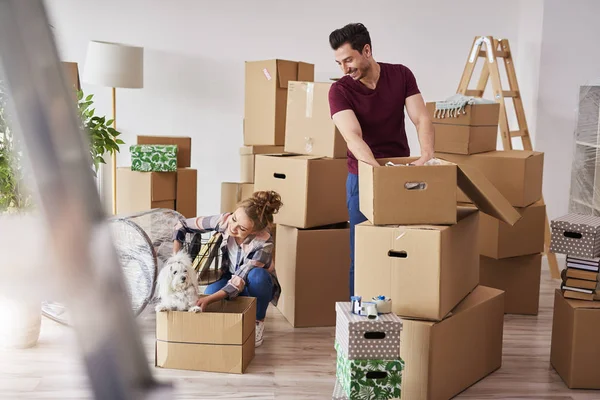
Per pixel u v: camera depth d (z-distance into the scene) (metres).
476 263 3.10
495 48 4.76
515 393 2.84
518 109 4.83
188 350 2.96
